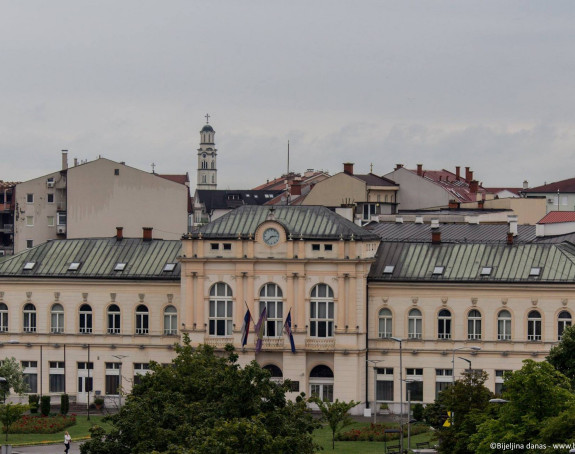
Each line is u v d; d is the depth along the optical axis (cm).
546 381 19825
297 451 19662
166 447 19525
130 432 19825
